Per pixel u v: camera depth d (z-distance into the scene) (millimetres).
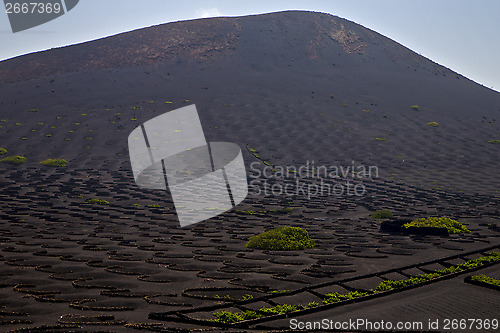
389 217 49281
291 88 128000
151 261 28094
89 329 16156
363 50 162250
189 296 20625
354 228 43062
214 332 15859
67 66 147750
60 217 46781
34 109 112188
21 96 122000
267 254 30719
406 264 27328
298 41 160750
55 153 87188
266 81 131000
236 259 29047
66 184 66062
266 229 42844
